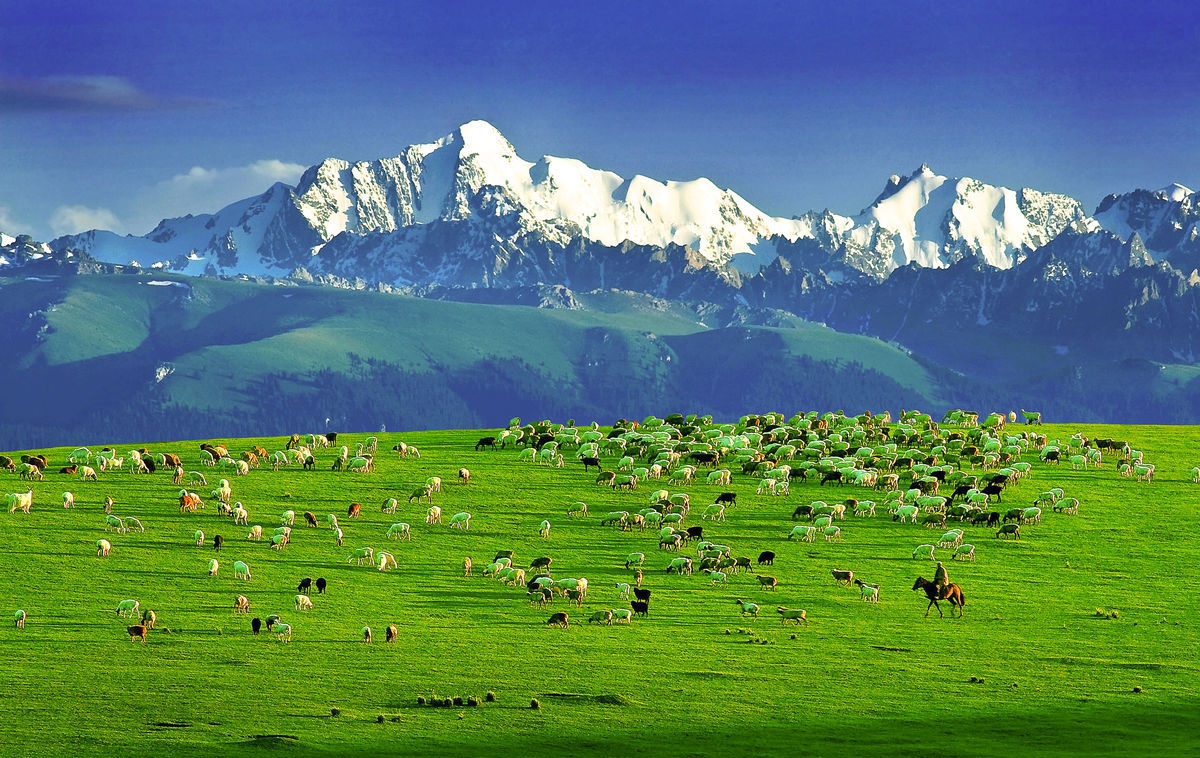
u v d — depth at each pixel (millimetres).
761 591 140500
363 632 117812
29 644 112312
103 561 145125
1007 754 84875
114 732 88312
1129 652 116125
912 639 120688
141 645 112750
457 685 101812
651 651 114250
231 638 116000
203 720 91375
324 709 94562
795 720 93500
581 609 131250
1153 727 92125
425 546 158250
